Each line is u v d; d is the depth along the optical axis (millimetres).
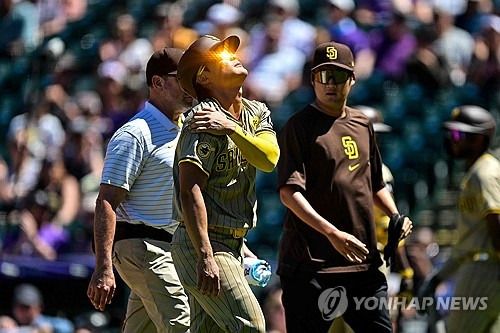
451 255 27594
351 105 47531
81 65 59281
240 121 19859
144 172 22000
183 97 22250
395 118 46969
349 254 22266
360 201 23188
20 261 37375
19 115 58094
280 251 23625
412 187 45625
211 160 19125
